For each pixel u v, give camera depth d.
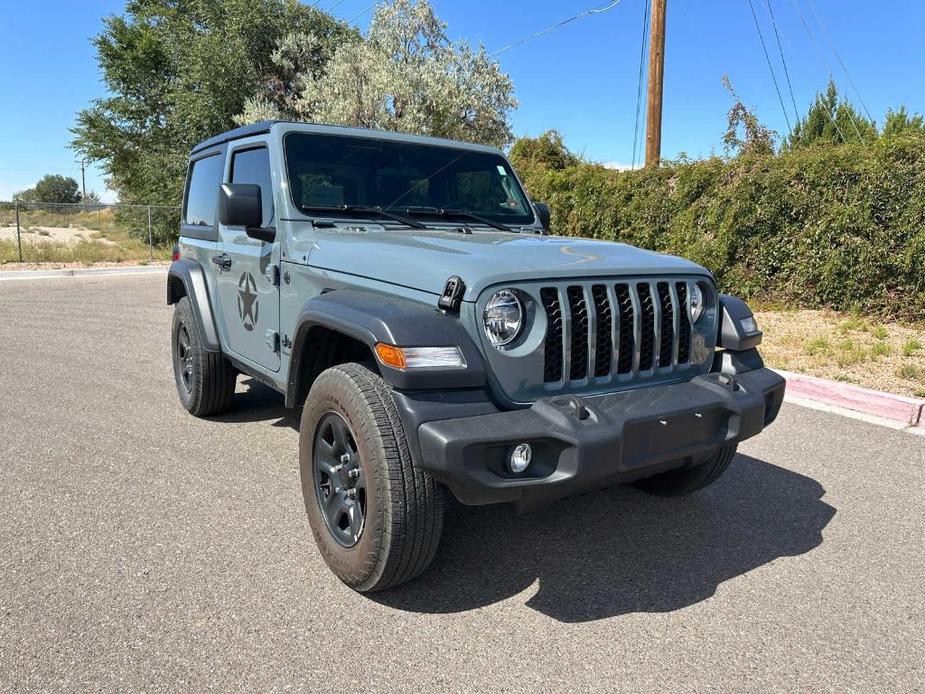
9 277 15.87
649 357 3.03
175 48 26.94
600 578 3.10
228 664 2.42
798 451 4.82
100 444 4.66
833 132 17.27
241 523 3.52
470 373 2.56
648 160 13.67
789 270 10.23
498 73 20.17
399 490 2.61
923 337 8.25
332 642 2.57
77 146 29.95
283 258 3.70
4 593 2.83
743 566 3.23
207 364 4.93
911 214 8.85
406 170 4.16
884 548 3.42
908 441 5.05
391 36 20.06
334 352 3.36
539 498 2.61
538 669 2.45
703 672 2.46
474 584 3.02
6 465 4.25
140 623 2.64
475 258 2.81
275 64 25.14
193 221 5.29
